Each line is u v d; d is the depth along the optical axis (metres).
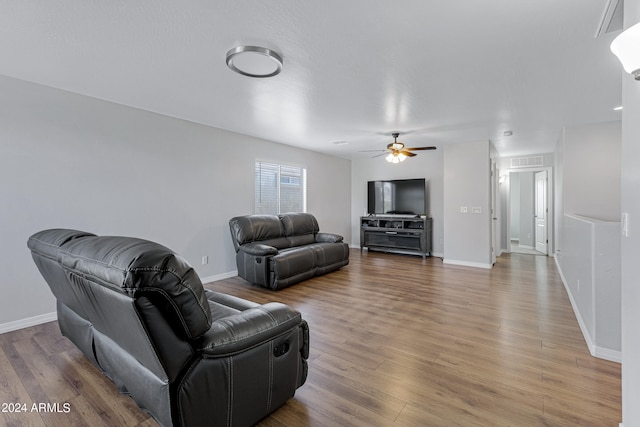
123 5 1.71
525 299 3.63
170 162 3.97
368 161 7.61
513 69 2.53
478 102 3.36
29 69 2.58
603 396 1.80
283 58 2.35
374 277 4.77
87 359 2.28
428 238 6.55
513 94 3.10
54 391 1.89
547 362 2.20
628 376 1.37
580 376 2.01
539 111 3.67
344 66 2.48
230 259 4.79
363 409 1.71
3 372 2.11
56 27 1.93
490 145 5.43
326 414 1.68
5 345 2.51
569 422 1.59
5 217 2.76
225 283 4.43
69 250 1.59
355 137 5.15
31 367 2.17
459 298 3.69
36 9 1.74
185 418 1.31
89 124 3.25
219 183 4.60
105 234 3.38
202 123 4.30
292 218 5.37
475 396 1.82
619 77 2.68
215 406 1.39
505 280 4.53
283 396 1.70
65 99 3.08
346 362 2.22
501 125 4.32
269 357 1.60
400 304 3.48
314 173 6.59
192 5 1.71
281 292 3.99
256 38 2.06
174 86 2.94
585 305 2.62
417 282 4.45
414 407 1.72
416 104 3.43
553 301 3.55
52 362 2.24
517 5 1.71
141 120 3.67
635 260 1.28
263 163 5.41
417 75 2.65
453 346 2.45
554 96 3.16
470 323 2.92
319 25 1.91
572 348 2.40
